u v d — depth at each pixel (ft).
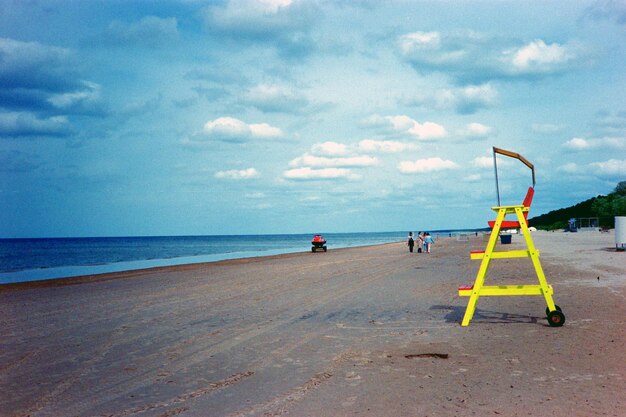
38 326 33.22
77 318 36.22
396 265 82.43
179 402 15.69
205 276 75.20
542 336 23.63
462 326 27.22
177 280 69.56
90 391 17.30
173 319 33.63
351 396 15.56
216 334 27.45
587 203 413.59
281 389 16.67
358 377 17.78
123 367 20.71
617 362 18.61
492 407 14.06
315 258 127.54
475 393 15.40
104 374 19.63
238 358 21.59
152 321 33.06
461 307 34.55
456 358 20.06
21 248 392.27
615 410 13.58
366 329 27.53
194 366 20.43
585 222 311.06
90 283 71.77
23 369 21.07
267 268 89.92
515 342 22.57
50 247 423.64
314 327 28.68
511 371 17.80
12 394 17.26
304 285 54.70
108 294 53.88
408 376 17.65
